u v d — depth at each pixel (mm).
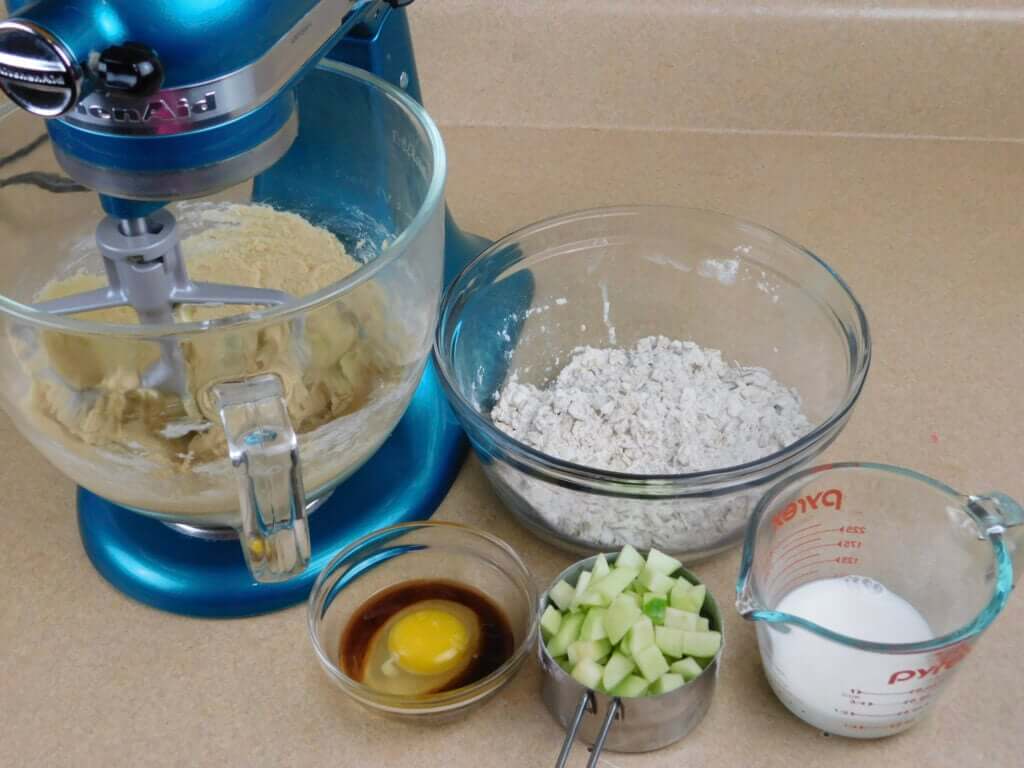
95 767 638
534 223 832
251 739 650
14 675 682
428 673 668
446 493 781
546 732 650
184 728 656
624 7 1040
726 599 716
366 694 633
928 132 1072
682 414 768
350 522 730
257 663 688
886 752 635
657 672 611
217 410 572
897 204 997
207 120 481
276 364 585
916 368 845
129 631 706
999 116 1058
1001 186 1016
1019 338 869
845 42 1032
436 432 777
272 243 823
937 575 689
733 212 989
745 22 1033
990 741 638
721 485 659
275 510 575
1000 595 592
